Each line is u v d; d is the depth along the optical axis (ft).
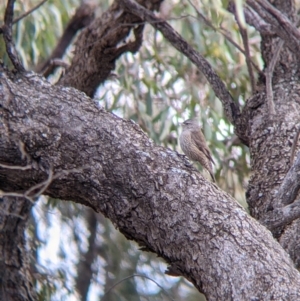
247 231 23.52
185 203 24.25
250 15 35.86
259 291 21.98
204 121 47.65
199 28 47.93
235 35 47.06
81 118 25.64
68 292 47.73
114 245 60.64
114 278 59.00
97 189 25.09
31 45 48.67
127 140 25.46
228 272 22.75
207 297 23.22
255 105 33.14
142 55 50.16
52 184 25.35
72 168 25.08
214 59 48.73
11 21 27.02
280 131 31.60
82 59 40.11
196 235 23.73
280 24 32.32
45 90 26.22
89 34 39.86
